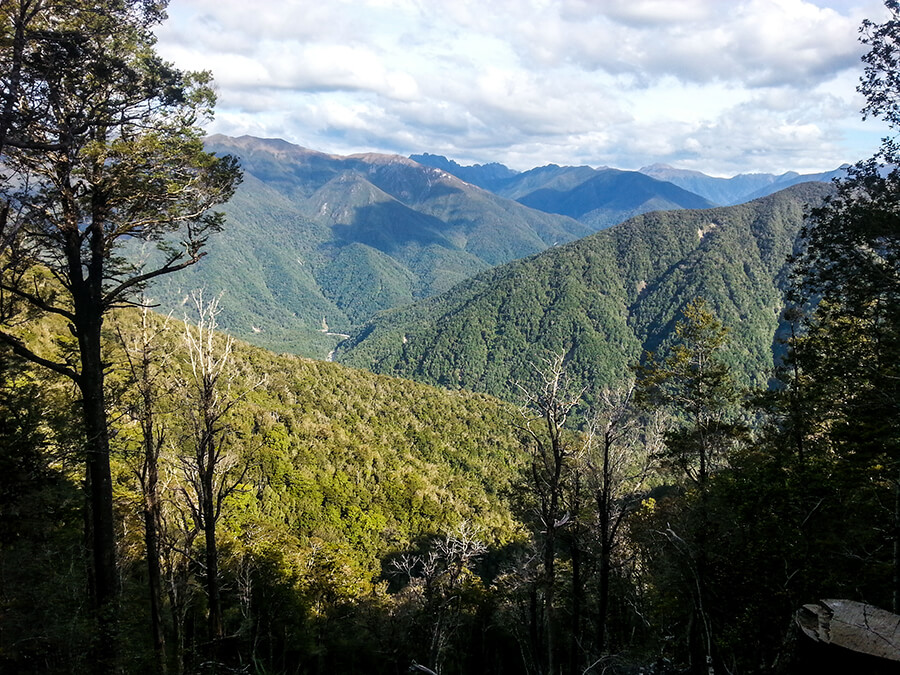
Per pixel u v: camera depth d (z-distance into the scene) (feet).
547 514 49.24
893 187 45.70
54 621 41.47
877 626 18.33
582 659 53.26
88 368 41.52
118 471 66.74
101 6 35.55
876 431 48.26
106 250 41.96
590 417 51.24
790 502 45.29
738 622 39.04
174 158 40.09
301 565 104.22
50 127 34.35
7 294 45.27
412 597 92.48
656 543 48.62
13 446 35.83
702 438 70.03
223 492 49.85
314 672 91.61
